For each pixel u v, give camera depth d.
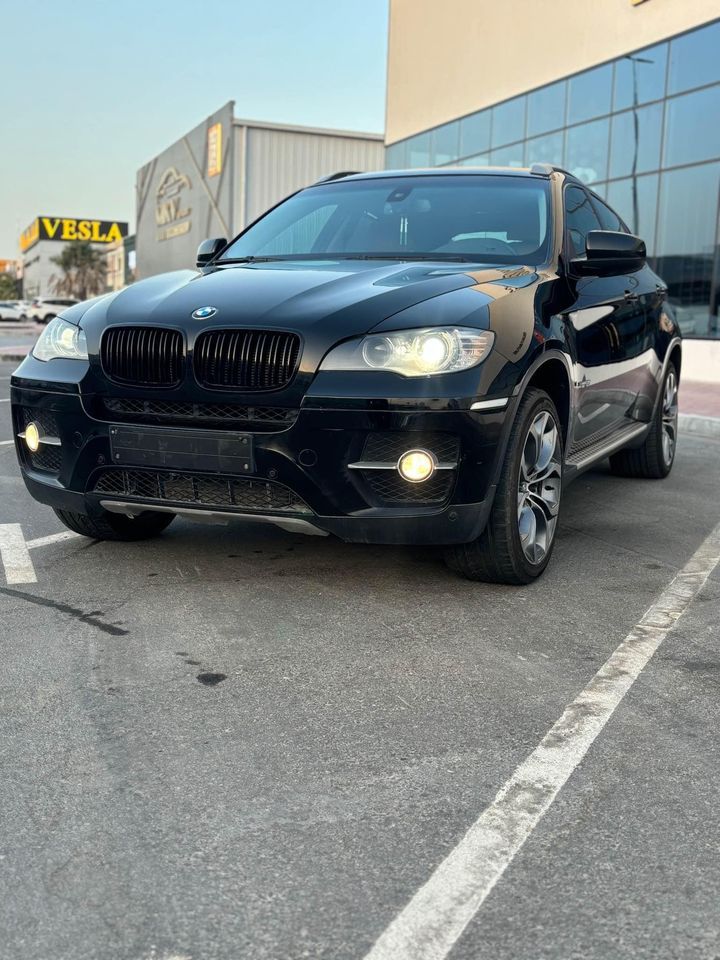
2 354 19.80
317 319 3.04
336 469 3.00
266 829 1.88
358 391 2.95
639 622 3.14
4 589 3.39
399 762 2.16
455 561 3.43
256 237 4.47
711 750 2.23
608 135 16.06
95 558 3.79
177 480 3.19
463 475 3.03
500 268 3.69
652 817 1.93
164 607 3.21
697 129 14.28
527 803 1.98
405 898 1.66
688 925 1.59
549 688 2.59
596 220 4.92
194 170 38.50
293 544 4.00
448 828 1.88
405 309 3.07
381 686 2.59
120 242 79.12
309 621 3.09
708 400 10.84
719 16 13.73
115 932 1.56
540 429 3.46
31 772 2.09
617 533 4.38
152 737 2.27
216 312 3.12
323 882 1.70
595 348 4.12
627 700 2.51
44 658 2.75
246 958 1.51
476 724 2.36
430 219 4.20
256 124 33.78
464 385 2.99
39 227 112.69
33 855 1.78
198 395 3.08
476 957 1.51
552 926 1.58
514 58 18.36
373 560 3.78
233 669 2.69
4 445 6.99
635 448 5.60
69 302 57.25
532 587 3.50
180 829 1.87
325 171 34.84
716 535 4.37
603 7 15.98
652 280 5.51
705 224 14.26
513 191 4.33
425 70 21.53
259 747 2.22
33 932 1.56
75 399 3.28
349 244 4.14
